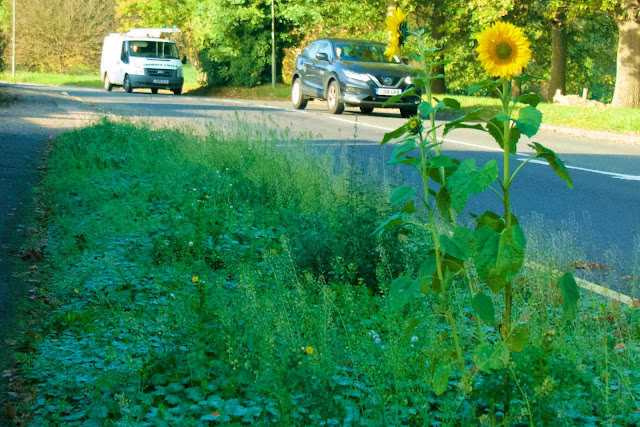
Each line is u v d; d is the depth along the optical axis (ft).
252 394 11.96
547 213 30.63
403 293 10.40
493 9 96.53
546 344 12.10
